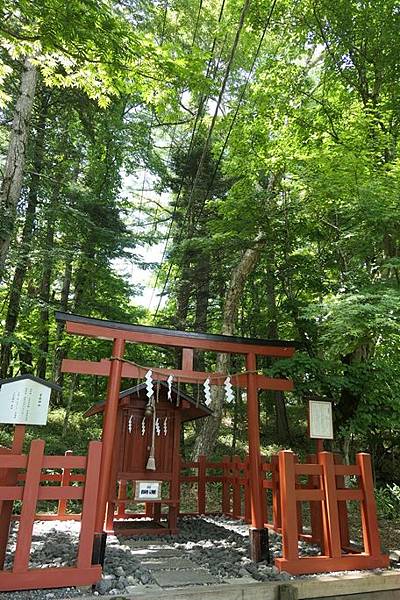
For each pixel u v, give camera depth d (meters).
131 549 4.98
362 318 5.93
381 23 8.16
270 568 4.10
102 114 11.66
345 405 7.62
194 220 12.62
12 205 7.86
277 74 8.89
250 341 5.11
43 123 11.20
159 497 5.88
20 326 12.62
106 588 3.41
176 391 6.08
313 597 3.65
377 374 6.97
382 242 7.57
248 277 11.82
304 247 10.05
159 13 9.62
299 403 16.03
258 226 9.72
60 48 4.54
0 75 5.17
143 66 4.91
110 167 13.54
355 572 4.05
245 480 6.63
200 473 7.26
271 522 7.08
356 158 6.62
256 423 4.88
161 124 12.82
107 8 4.37
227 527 6.26
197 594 3.35
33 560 4.04
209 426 10.13
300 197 8.83
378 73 8.64
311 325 8.14
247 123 9.18
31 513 3.47
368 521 4.39
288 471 4.23
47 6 4.11
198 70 5.06
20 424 4.08
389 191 6.36
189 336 4.86
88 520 3.65
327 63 8.97
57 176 12.21
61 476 6.43
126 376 4.65
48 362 15.38
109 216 12.27
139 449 5.99
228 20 9.31
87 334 4.45
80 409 14.54
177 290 12.49
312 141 7.85
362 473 4.53
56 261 11.78
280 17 9.28
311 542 5.20
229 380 4.94
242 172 9.46
